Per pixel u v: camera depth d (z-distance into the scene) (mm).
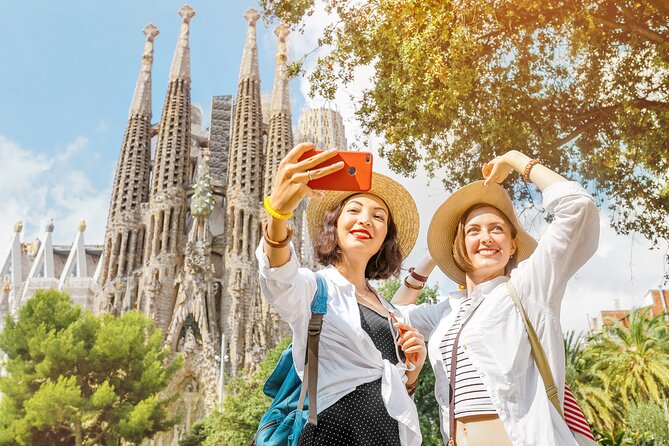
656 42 11453
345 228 4008
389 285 30469
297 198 3199
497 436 3701
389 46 12773
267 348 77438
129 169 93938
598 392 34438
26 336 54312
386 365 3381
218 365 77250
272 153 92500
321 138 116125
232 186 90812
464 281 4930
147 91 102188
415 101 12289
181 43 102812
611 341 38125
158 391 55406
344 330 3412
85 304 93500
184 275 82750
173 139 93688
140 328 57906
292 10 13508
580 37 11109
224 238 91125
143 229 90875
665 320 37656
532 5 10969
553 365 3727
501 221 4465
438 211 4695
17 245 113500
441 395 4164
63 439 49719
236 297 81500
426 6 11758
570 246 3693
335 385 3314
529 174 4004
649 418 28641
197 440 54875
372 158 3287
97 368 53125
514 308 3924
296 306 3373
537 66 12250
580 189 3705
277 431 3244
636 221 12633
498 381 3729
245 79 98500
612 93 12617
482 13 11641
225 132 108312
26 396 52219
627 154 12781
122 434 50281
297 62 13891
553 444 3469
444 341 4219
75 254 110312
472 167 12953
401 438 3287
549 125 12391
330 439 3199
